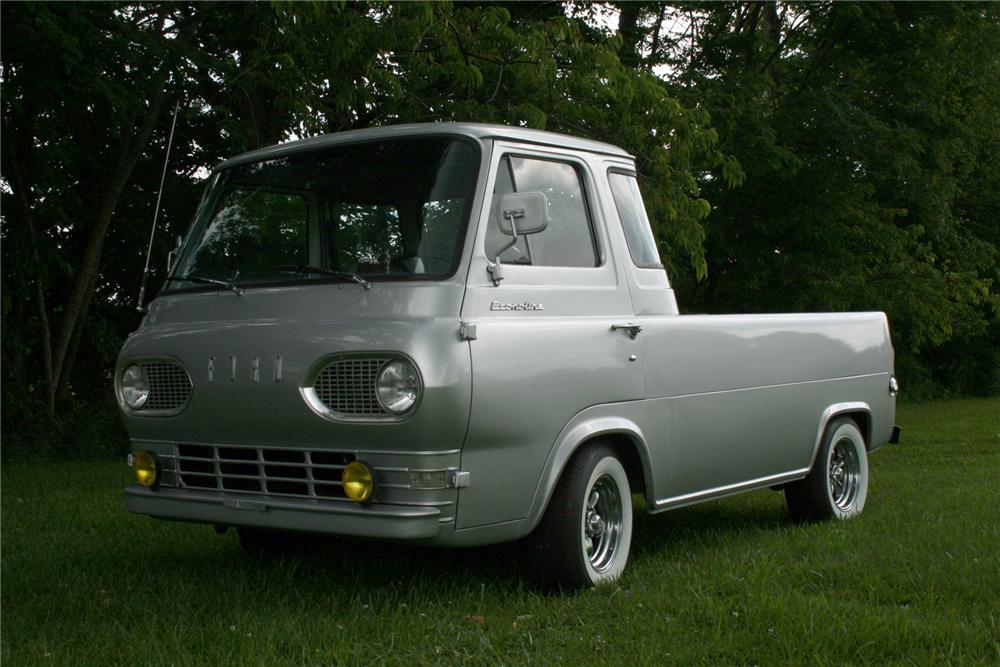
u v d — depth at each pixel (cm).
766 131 1742
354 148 529
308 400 459
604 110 1106
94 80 1116
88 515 757
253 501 474
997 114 2230
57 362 1321
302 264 518
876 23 1966
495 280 482
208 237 554
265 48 1109
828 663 398
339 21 1034
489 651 419
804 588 516
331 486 466
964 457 1187
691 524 722
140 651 414
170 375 511
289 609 474
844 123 1848
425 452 445
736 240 1945
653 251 599
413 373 441
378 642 427
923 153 2066
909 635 425
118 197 1309
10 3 1023
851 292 1966
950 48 2080
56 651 418
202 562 591
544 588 509
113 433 1298
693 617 460
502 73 1091
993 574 524
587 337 518
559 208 535
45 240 1299
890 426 802
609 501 542
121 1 1150
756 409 641
